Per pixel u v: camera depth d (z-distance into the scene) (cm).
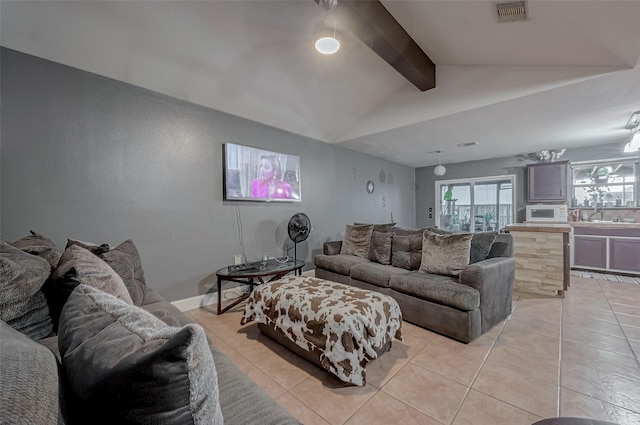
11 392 41
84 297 89
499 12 219
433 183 717
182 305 311
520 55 273
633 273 439
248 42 273
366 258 380
